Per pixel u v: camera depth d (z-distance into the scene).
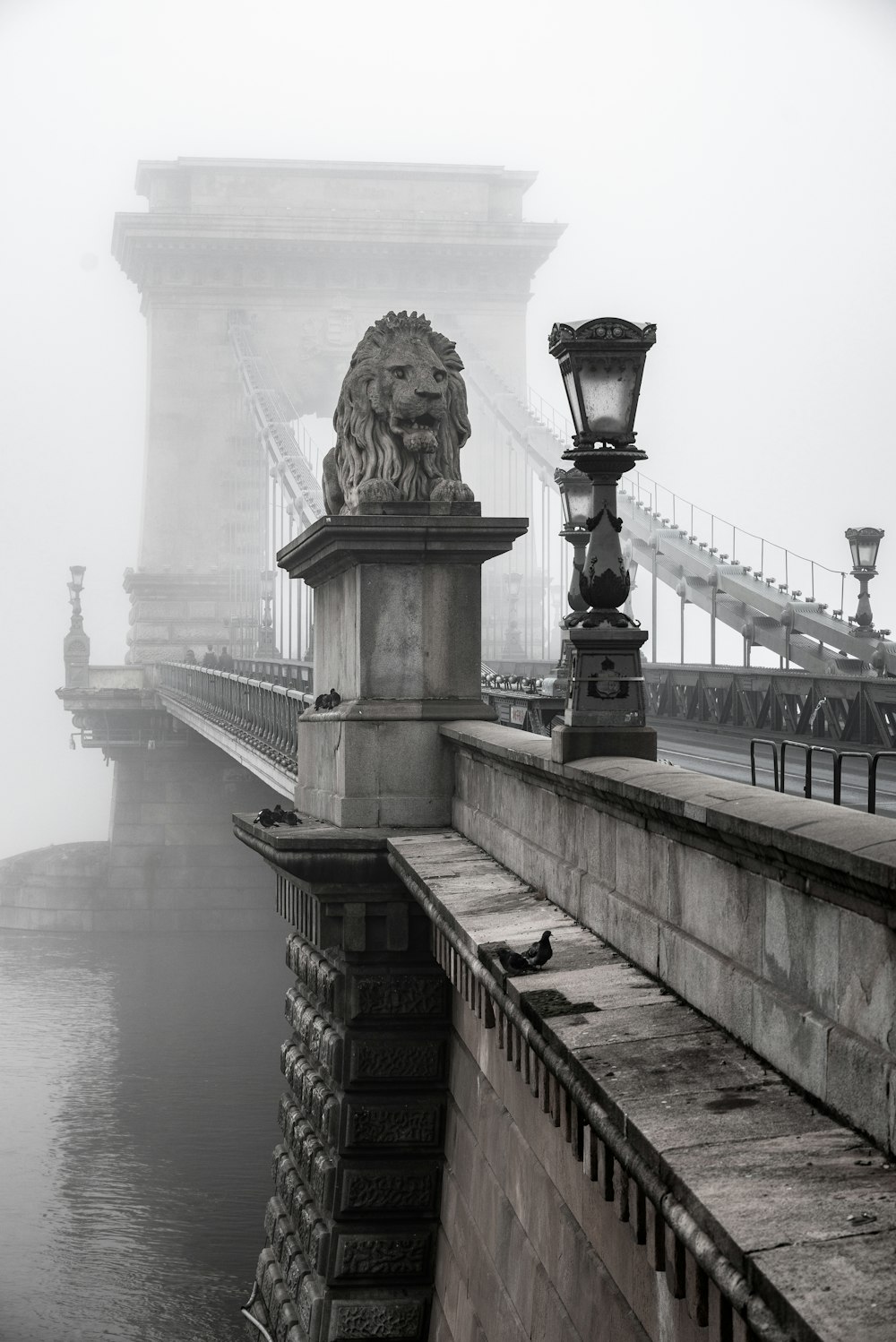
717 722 35.12
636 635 10.63
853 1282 4.96
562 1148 10.03
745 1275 5.21
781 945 7.14
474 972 10.18
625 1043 7.65
